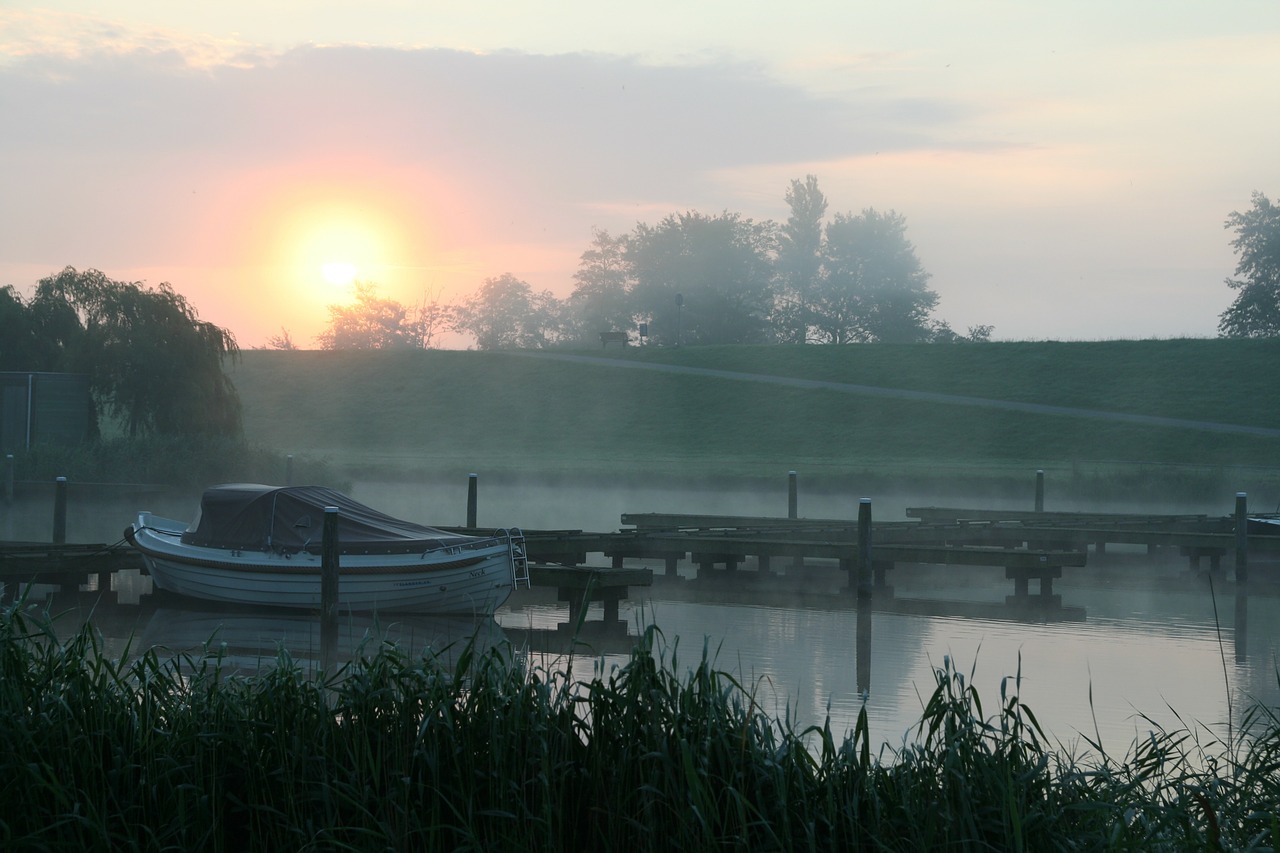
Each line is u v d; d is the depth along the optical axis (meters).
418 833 6.54
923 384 77.25
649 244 141.38
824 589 22.47
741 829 6.07
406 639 16.05
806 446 66.38
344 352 94.56
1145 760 7.57
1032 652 15.52
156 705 7.50
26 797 6.80
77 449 37.81
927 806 6.12
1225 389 68.50
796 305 145.25
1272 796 6.84
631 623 17.91
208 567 18.22
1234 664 14.70
